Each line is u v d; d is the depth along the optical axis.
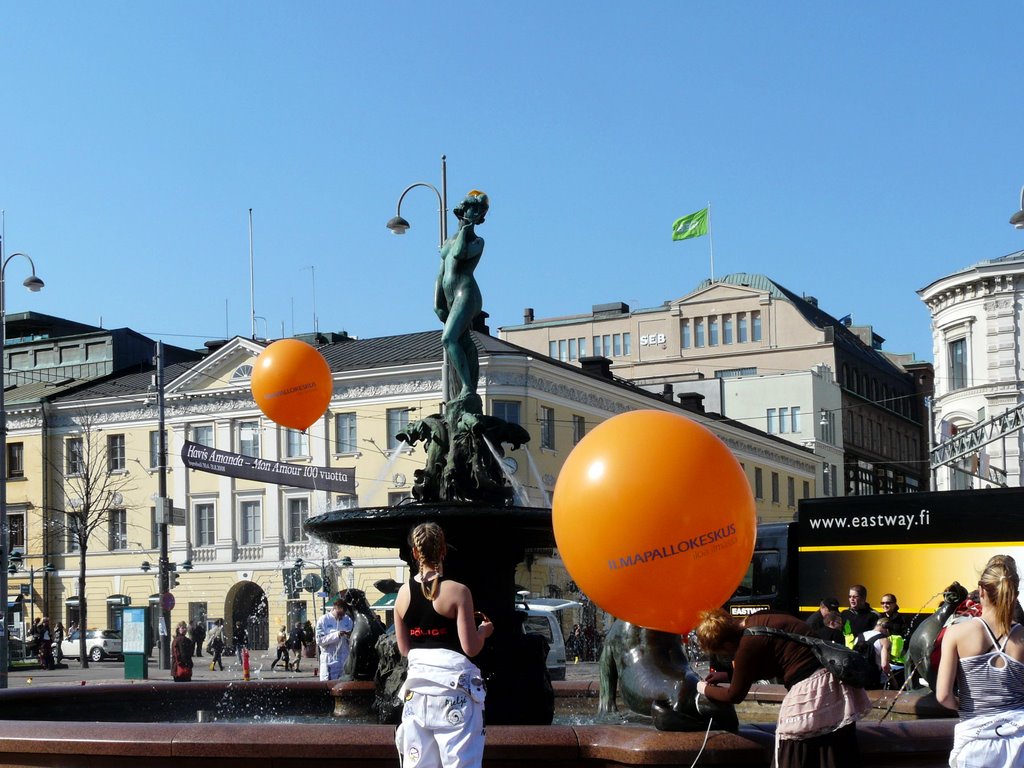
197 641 53.62
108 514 60.88
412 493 10.62
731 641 6.60
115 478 60.62
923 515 24.64
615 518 6.50
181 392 59.22
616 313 97.75
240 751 7.39
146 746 7.50
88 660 52.78
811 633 6.49
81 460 57.16
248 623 57.44
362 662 13.50
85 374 68.94
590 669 33.50
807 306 95.44
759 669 6.53
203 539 58.47
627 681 8.84
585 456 6.76
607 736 7.35
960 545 24.12
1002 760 6.03
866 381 93.94
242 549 57.34
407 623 6.46
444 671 6.29
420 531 6.51
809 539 25.92
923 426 106.69
